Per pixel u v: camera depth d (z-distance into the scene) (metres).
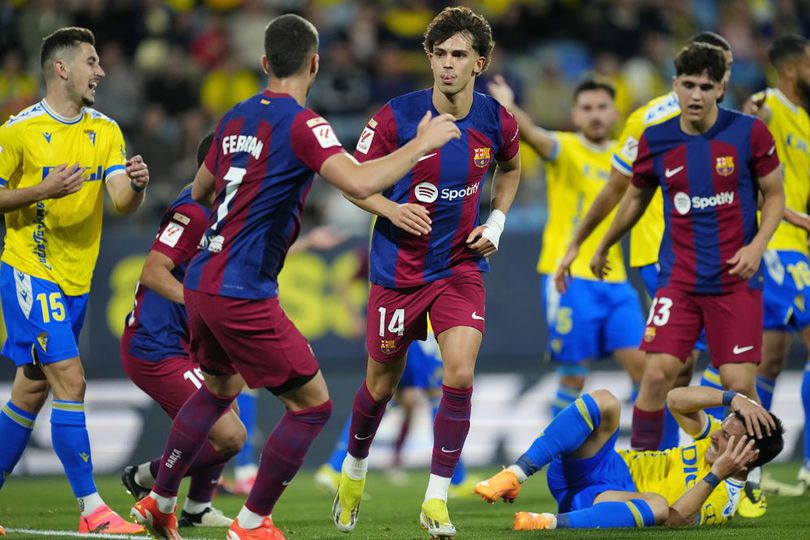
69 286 17.86
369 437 16.92
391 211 15.58
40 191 16.70
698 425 17.53
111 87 40.66
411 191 16.28
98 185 18.16
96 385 31.34
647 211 23.58
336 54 42.84
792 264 22.50
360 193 13.63
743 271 18.20
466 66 15.94
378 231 16.61
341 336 32.25
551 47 46.66
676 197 18.81
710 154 18.45
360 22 45.22
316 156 13.83
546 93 43.06
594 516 16.97
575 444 16.95
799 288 22.39
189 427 15.02
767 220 18.42
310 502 23.70
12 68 41.44
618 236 20.08
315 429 14.70
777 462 30.80
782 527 17.66
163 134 39.91
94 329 31.73
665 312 18.91
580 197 25.12
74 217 17.78
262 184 14.09
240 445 18.59
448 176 16.19
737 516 19.14
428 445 31.30
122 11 44.12
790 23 48.56
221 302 14.14
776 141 22.56
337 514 17.08
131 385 31.38
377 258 16.56
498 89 23.72
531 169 39.75
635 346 24.95
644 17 47.28
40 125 17.72
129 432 31.12
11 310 17.53
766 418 16.77
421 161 16.11
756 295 18.64
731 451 16.92
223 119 14.62
